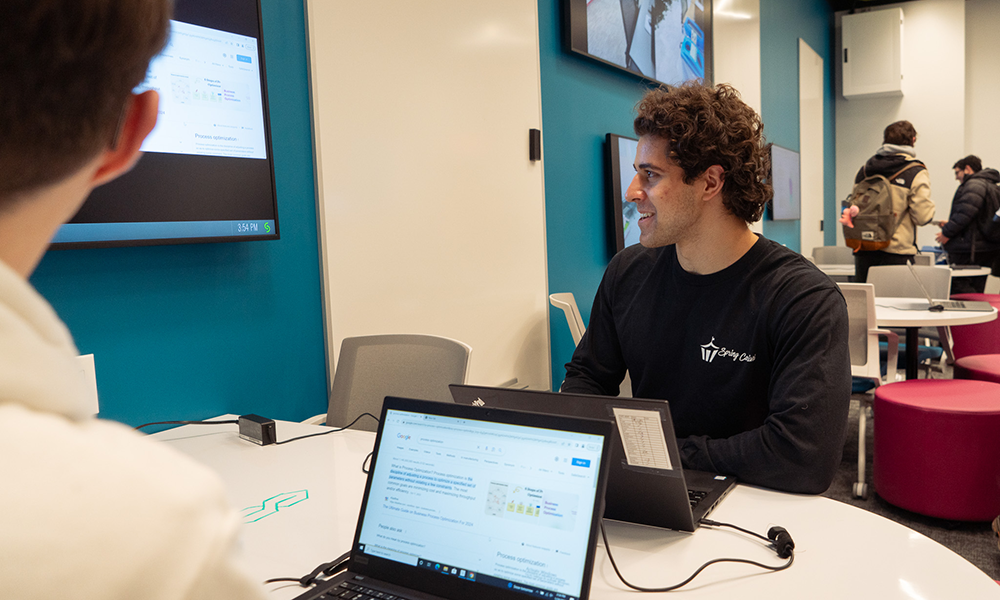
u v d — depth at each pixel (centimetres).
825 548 96
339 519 114
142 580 21
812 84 796
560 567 77
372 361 194
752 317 144
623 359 179
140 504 22
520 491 82
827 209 884
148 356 172
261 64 187
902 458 259
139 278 170
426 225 257
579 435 81
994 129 825
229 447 155
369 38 230
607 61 381
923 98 845
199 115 173
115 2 25
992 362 319
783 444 121
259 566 98
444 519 86
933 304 311
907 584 86
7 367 22
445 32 264
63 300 154
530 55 319
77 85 25
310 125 214
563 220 355
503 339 304
